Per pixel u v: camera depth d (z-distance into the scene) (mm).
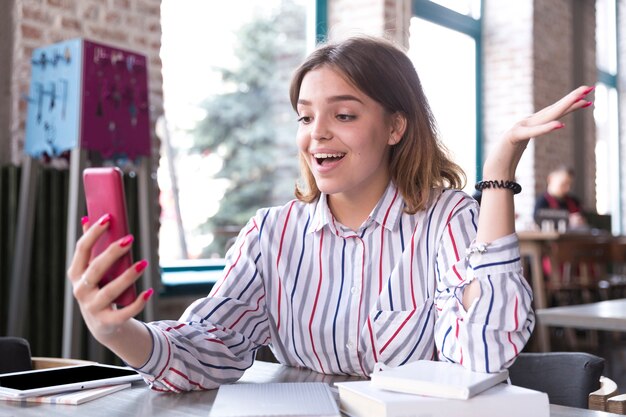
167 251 4758
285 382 1222
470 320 1123
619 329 2219
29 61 3311
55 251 3244
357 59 1271
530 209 7465
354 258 1364
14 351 1616
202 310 1368
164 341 1196
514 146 1136
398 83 1316
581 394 1451
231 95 5922
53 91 3045
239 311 1402
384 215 1352
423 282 1335
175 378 1189
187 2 5355
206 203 5605
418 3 6473
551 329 6234
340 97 1263
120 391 1210
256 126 6109
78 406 1099
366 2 5477
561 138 8039
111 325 968
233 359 1289
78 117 2955
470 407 938
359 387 1011
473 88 7395
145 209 3305
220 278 1452
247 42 5867
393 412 922
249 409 966
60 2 3426
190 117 5488
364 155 1274
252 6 5926
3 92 3357
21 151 3287
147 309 3316
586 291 6512
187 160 5438
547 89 7613
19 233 3105
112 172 974
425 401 931
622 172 9617
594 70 8758
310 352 1379
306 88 1289
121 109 3121
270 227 1448
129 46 3713
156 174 3865
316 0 5656
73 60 2992
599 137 9195
